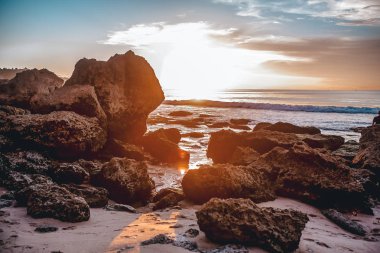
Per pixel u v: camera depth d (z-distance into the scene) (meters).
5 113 13.79
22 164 9.08
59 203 6.09
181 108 53.28
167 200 8.23
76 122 11.45
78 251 4.46
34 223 5.68
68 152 10.97
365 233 6.77
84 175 8.88
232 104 56.31
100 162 12.25
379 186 10.47
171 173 12.95
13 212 6.21
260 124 20.53
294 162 9.73
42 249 4.48
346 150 15.20
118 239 5.02
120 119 14.61
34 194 6.36
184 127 27.95
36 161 9.76
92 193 7.84
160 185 11.07
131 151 13.71
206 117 36.19
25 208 6.52
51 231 5.35
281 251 5.00
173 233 5.46
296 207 8.28
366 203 8.36
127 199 8.56
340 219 7.30
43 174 8.97
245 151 12.39
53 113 11.84
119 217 6.67
